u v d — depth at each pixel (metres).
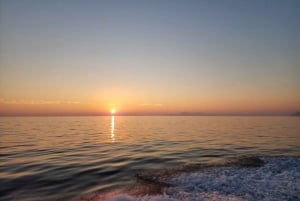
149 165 15.09
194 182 11.10
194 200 8.70
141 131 47.66
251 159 16.73
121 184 11.00
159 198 8.93
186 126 67.06
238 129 51.53
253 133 40.12
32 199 9.05
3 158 17.50
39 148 22.91
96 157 17.95
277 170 13.34
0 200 8.95
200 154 19.27
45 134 39.53
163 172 13.19
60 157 17.92
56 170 13.66
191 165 15.01
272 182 10.98
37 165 14.99
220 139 30.98
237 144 25.59
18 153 19.83
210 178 11.77
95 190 10.12
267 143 26.28
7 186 10.62
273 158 16.92
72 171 13.46
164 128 57.66
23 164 15.27
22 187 10.50
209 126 65.56
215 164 15.22
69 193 9.74
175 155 18.86
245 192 9.59
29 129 53.19
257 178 11.67
